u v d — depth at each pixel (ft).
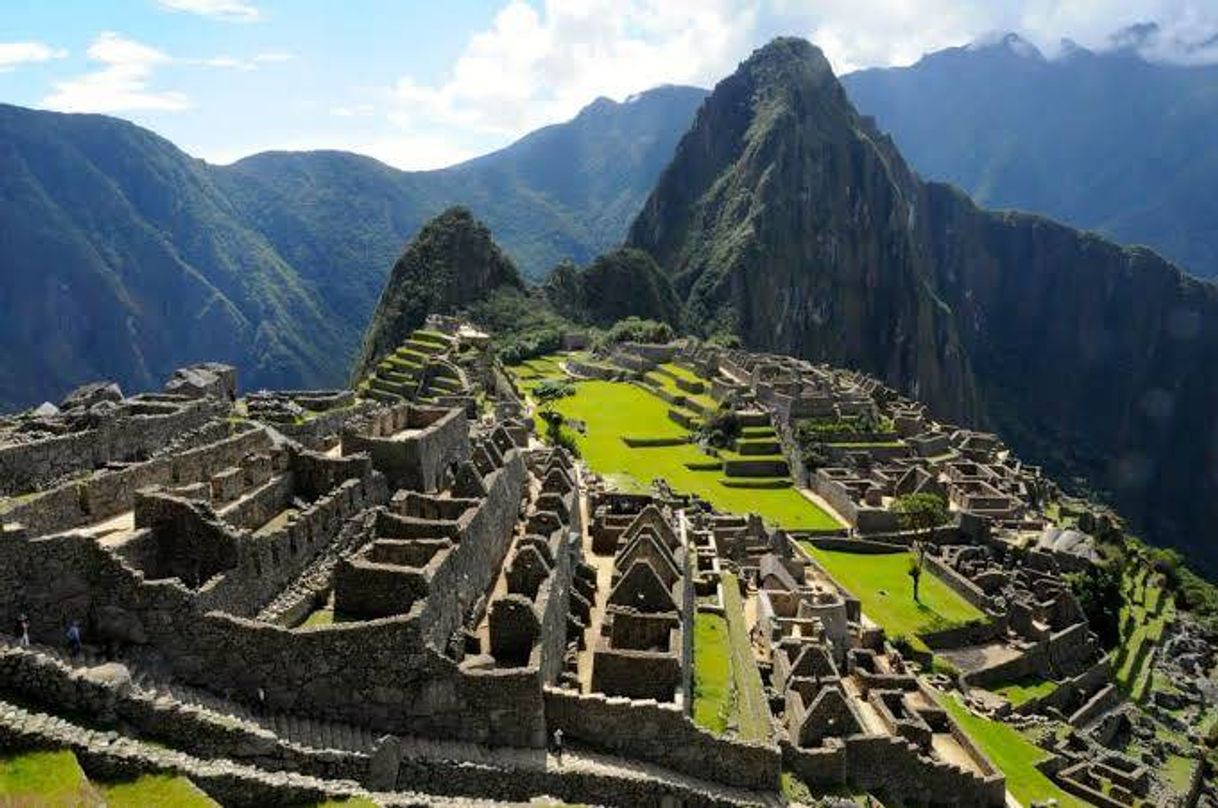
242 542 113.50
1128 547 483.92
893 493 414.21
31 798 78.23
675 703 132.46
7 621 96.07
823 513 400.67
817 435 464.65
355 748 105.91
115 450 148.77
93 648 100.17
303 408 252.01
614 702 128.47
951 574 329.72
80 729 86.74
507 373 614.34
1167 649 371.56
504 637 128.16
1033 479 514.27
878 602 305.94
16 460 128.26
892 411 580.30
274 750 96.48
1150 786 242.58
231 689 105.19
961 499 415.64
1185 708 325.21
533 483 230.68
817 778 153.99
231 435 171.94
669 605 160.15
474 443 209.26
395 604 119.34
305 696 107.96
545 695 126.72
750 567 249.96
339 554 134.62
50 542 98.94
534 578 146.30
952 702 243.60
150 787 85.30
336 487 146.72
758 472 453.99
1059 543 374.43
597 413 533.14
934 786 169.27
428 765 108.68
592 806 110.73
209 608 106.01
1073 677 300.20
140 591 102.12
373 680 111.14
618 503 245.24
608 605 159.53
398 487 163.12
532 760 117.70
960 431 625.41
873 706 196.75
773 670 186.60
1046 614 325.01
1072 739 255.09
